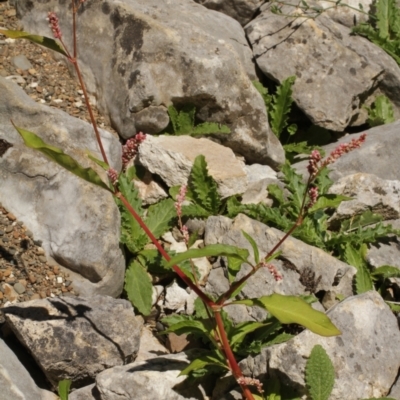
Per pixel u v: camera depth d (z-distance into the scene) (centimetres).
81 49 124
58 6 125
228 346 85
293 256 103
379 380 92
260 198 116
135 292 102
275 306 80
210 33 130
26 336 90
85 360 91
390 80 139
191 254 75
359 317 94
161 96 118
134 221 106
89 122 120
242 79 121
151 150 113
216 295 101
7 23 128
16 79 120
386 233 112
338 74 134
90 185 102
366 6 146
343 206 114
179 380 90
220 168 114
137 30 120
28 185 103
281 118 130
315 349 88
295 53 134
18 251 100
